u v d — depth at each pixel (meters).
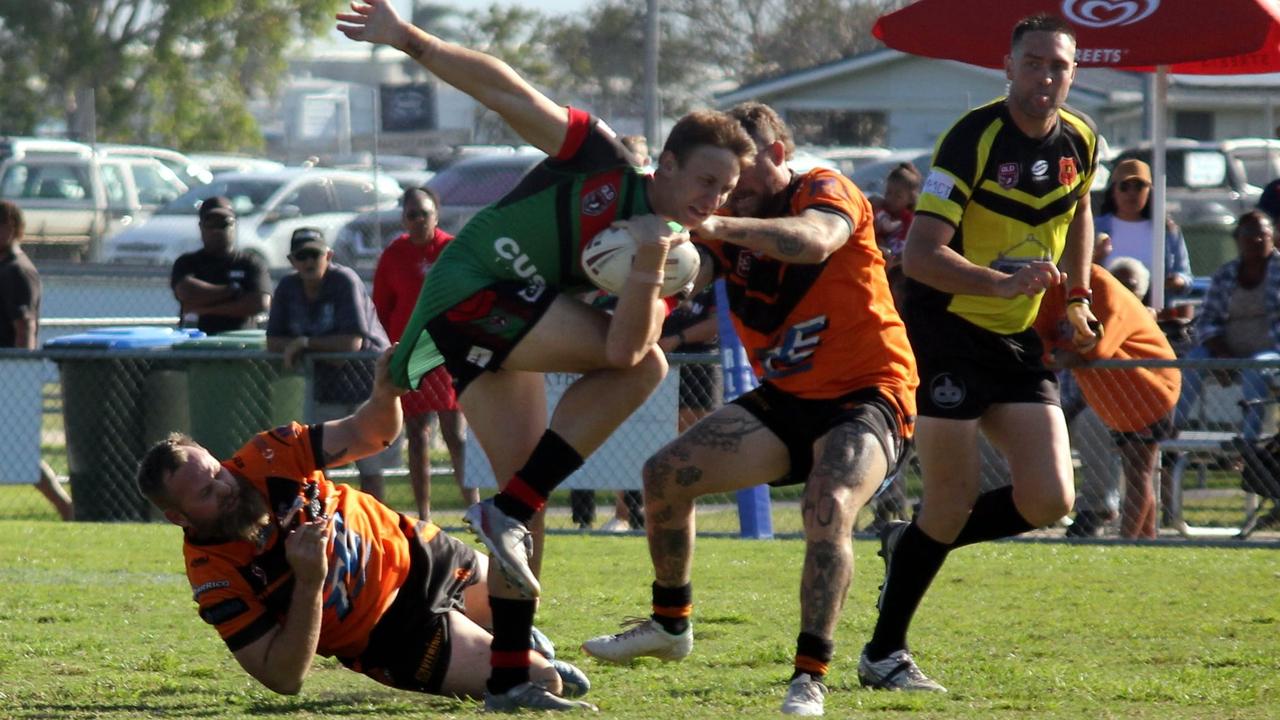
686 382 35.72
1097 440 34.19
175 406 39.56
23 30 158.25
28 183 84.75
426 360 16.17
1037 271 16.53
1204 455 37.38
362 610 16.42
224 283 41.72
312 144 146.00
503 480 16.00
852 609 24.48
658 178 15.32
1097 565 29.39
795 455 16.92
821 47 196.00
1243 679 18.09
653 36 84.31
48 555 31.53
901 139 114.00
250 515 15.80
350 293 38.56
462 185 80.00
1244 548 32.31
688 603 17.86
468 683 16.84
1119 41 34.59
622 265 14.96
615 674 18.70
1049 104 17.84
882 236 38.94
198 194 84.19
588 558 30.84
